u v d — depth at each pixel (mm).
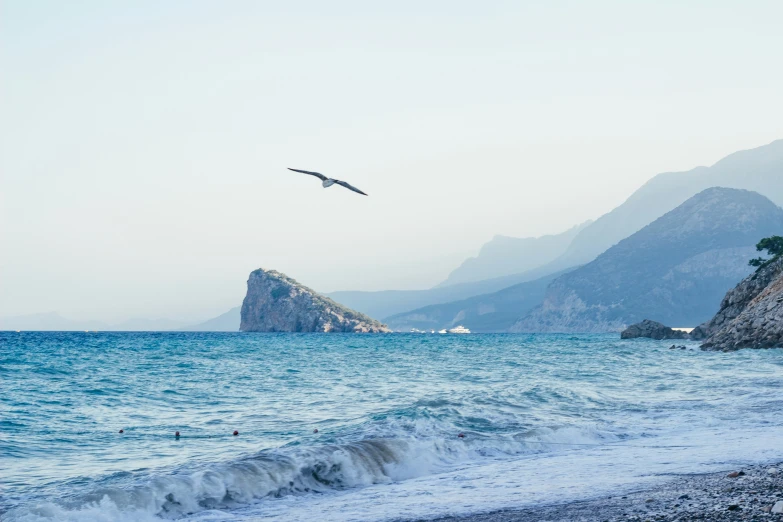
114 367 61969
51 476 18391
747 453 18250
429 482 16969
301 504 15344
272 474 16703
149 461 20266
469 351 106562
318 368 61656
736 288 112688
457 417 25344
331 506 14906
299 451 18328
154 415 30141
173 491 15195
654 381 41625
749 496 13023
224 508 15117
